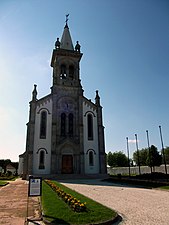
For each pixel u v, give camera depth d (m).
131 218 10.25
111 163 114.25
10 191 21.53
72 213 10.48
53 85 48.31
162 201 15.03
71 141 45.03
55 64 51.06
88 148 45.88
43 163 42.28
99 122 48.38
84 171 43.66
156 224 9.14
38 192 11.57
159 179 34.25
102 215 10.12
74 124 47.09
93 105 49.44
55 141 43.84
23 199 16.25
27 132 43.75
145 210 12.00
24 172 41.25
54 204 12.73
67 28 59.19
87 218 9.62
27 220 10.02
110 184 29.30
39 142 43.22
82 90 49.78
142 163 106.19
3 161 99.94
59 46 53.59
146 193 19.50
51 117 45.72
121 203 14.35
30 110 44.50
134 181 29.41
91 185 27.67
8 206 13.48
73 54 52.66
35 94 46.00
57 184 26.19
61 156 43.75
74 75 51.44
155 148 81.44
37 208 12.84
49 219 9.55
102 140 47.03
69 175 40.69
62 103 47.72
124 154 114.25
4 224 9.37
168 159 100.00
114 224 9.33
